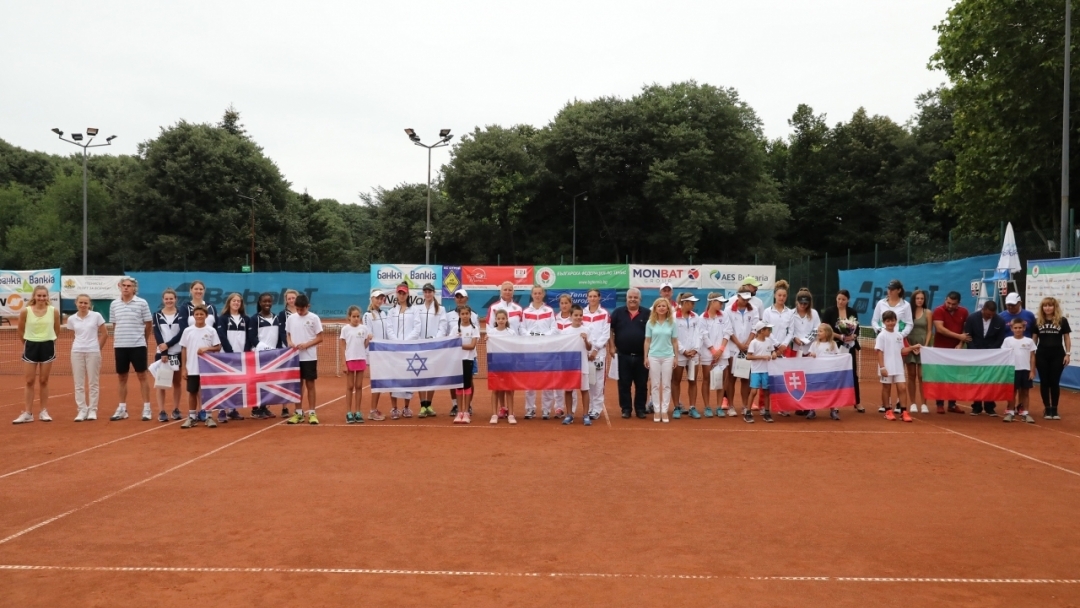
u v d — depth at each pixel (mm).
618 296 25062
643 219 56000
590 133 54281
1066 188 19453
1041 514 6926
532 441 10344
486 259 59750
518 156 59031
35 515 6770
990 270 19359
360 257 76188
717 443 10227
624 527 6473
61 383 17875
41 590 5094
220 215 56656
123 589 5105
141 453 9453
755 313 12570
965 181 32781
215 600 4926
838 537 6242
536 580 5273
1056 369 12242
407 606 4832
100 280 30156
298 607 4816
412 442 10234
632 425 11719
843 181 62875
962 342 13305
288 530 6348
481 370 21203
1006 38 28078
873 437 10711
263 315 12383
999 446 10078
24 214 62750
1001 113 29281
